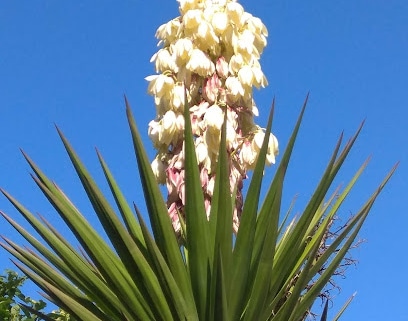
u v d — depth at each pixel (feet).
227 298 4.69
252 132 5.50
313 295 4.72
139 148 4.59
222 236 4.60
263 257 4.57
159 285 4.75
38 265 4.96
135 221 5.04
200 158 5.29
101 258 4.86
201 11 5.80
